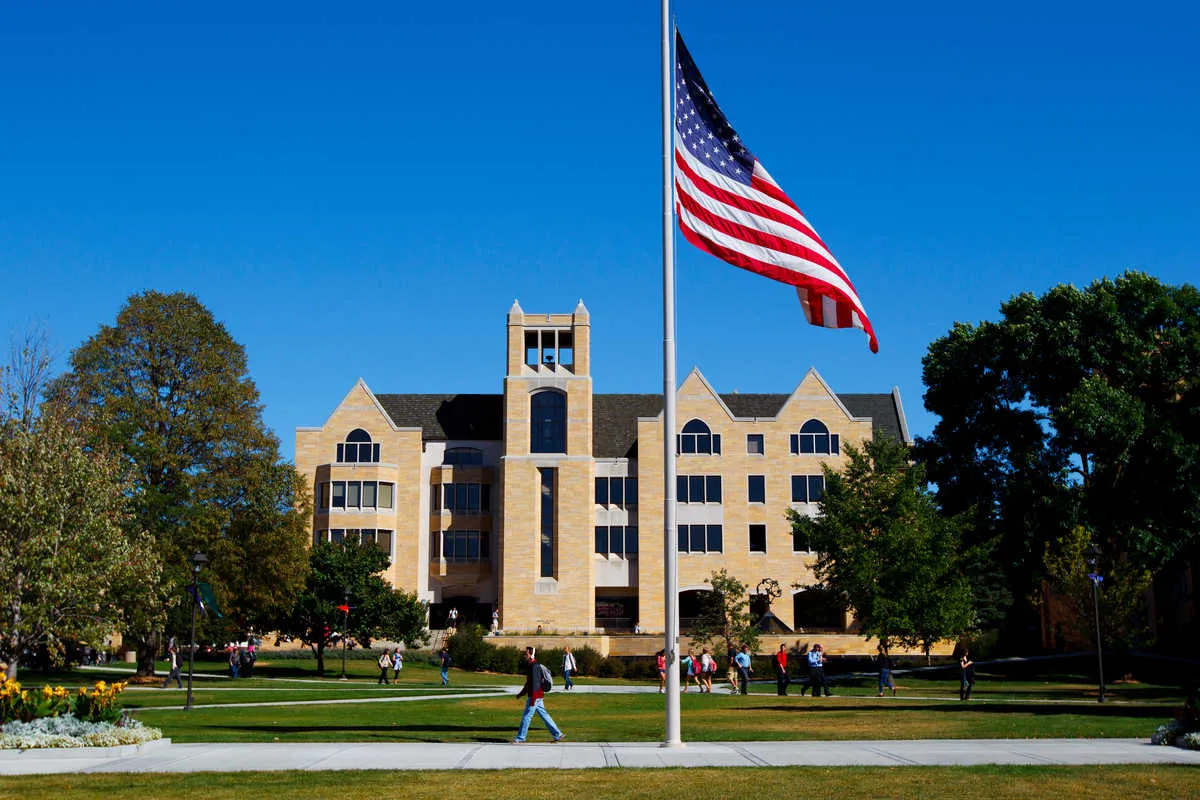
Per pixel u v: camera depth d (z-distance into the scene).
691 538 83.75
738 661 47.88
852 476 58.53
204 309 60.47
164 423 56.78
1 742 21.08
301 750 21.58
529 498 83.94
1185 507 48.94
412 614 67.06
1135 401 53.22
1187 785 16.05
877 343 22.98
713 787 16.22
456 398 93.25
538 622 82.19
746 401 90.88
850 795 15.41
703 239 22.22
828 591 60.75
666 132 22.86
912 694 46.47
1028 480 58.97
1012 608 81.12
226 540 55.62
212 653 77.00
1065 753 20.19
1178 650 65.00
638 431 85.69
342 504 84.62
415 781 16.97
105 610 38.44
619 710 35.50
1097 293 58.94
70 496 37.22
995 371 61.78
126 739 21.83
